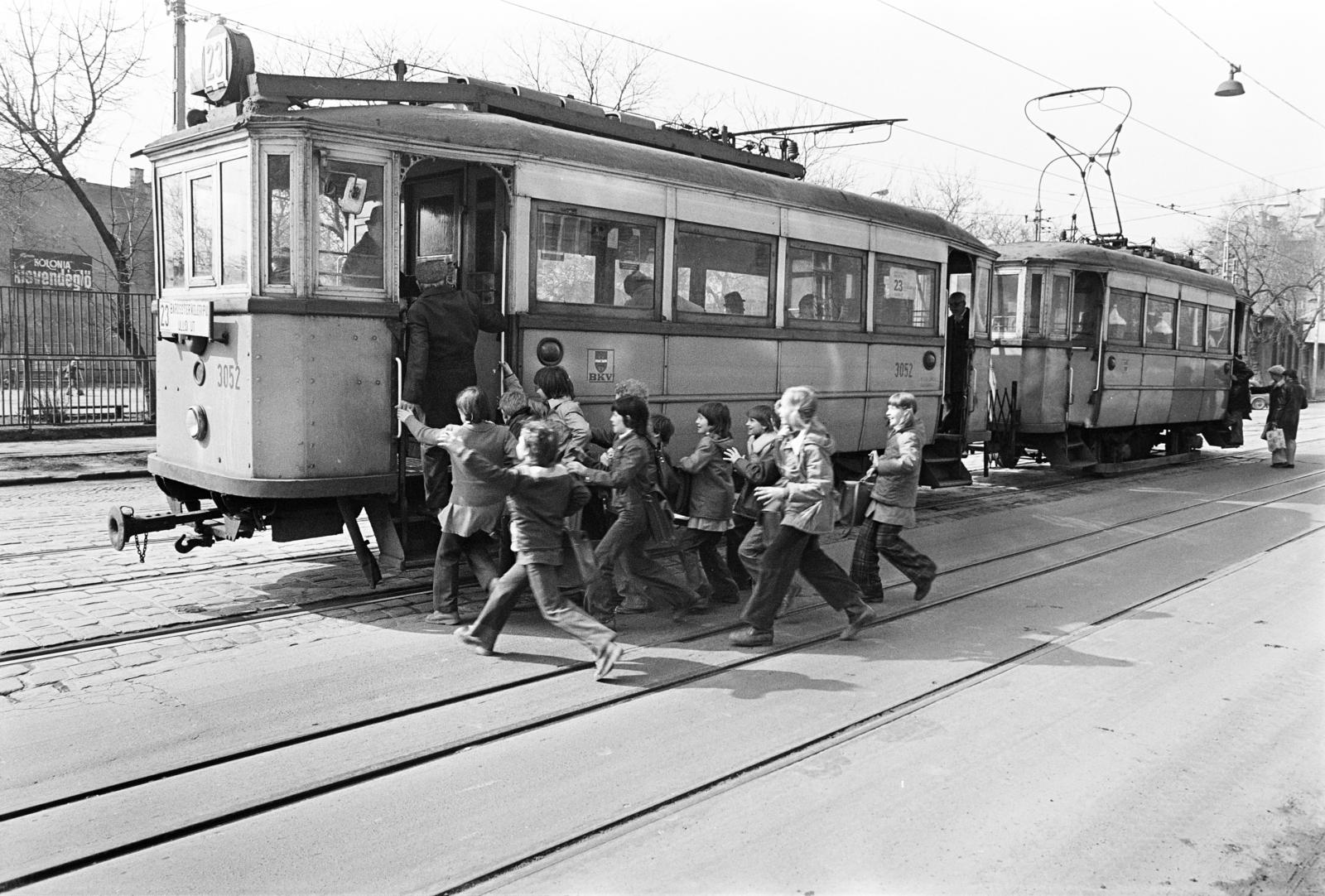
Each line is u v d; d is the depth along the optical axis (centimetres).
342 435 669
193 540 737
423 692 518
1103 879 350
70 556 823
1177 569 882
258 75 666
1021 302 1528
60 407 1678
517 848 362
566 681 547
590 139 805
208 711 482
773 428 698
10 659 554
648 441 656
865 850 365
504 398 688
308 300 650
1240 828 390
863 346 1096
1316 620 704
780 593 618
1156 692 546
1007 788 421
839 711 508
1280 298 4784
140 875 339
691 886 339
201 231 709
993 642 643
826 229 1031
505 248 740
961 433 1277
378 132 673
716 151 995
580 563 629
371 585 729
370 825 378
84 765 419
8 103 2055
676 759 444
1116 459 1731
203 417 699
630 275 830
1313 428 2953
